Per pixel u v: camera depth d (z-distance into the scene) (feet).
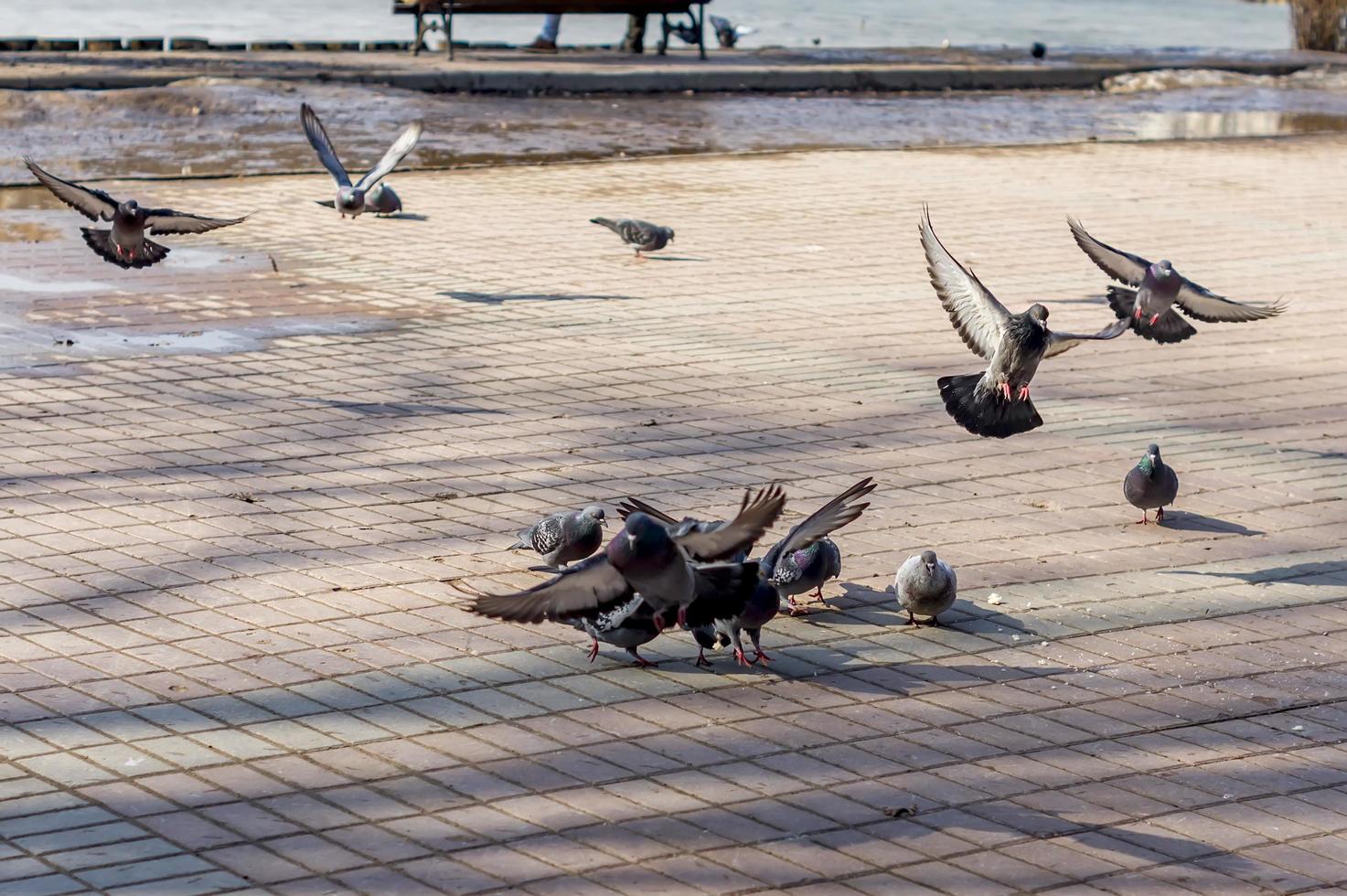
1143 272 30.99
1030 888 20.10
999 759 23.76
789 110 99.60
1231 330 51.85
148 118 85.92
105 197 37.01
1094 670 27.09
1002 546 32.65
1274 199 74.28
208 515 32.60
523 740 23.77
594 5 108.68
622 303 52.49
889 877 20.21
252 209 64.64
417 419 39.63
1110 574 31.40
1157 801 22.63
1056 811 22.21
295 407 40.24
